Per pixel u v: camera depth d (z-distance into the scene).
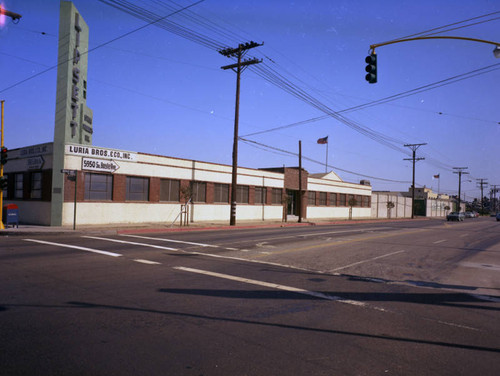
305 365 4.31
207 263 10.99
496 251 16.86
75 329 5.18
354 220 47.31
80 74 23.27
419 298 7.84
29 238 15.98
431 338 5.38
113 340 4.85
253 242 16.89
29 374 3.87
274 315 6.23
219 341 4.96
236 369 4.14
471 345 5.14
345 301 7.34
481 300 7.86
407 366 4.38
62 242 14.61
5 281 7.82
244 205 33.56
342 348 4.88
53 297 6.73
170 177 26.83
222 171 31.25
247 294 7.55
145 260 11.01
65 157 21.17
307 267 11.12
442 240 21.69
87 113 24.97
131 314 5.94
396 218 63.44
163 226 23.77
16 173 24.55
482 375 4.20
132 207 24.39
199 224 26.98
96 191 22.70
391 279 9.84
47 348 4.53
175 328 5.39
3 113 18.86
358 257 13.52
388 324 5.97
